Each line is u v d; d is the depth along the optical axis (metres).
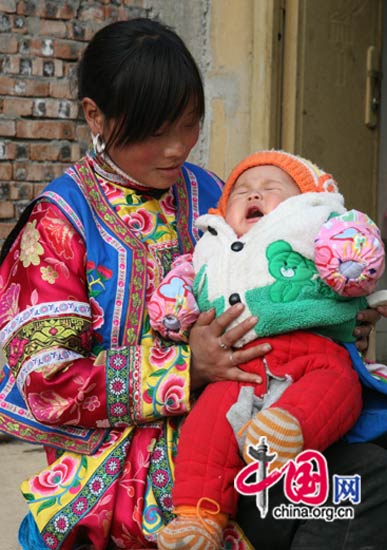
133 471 1.80
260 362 1.71
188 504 1.60
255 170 1.87
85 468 1.82
